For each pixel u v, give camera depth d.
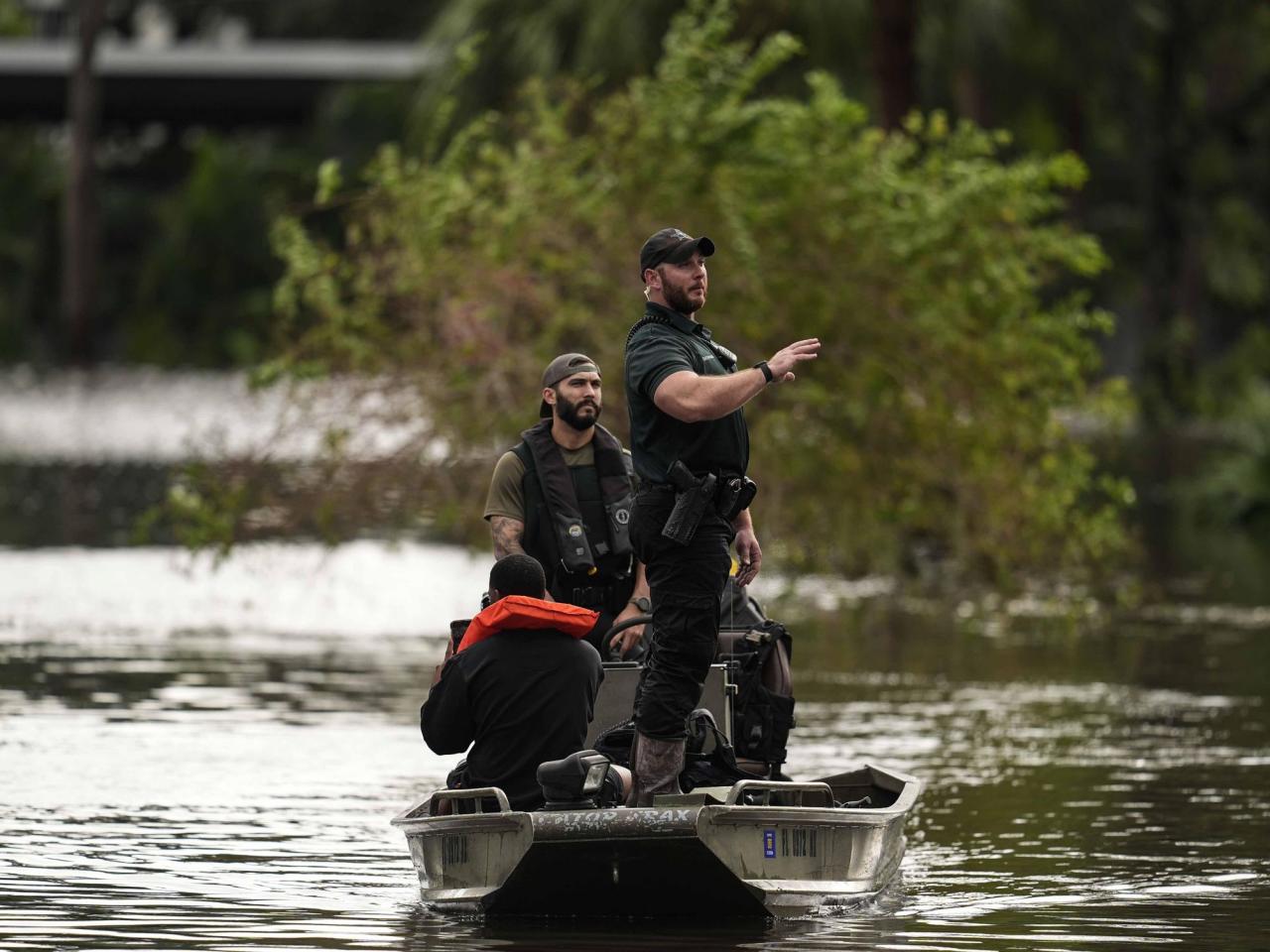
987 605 72.19
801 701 51.62
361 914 29.34
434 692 30.12
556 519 33.44
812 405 64.94
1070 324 65.94
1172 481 128.88
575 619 29.97
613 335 62.91
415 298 64.75
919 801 38.97
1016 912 29.83
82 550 83.06
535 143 67.25
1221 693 53.12
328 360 64.69
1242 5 186.75
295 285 66.75
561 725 29.80
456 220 63.84
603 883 28.19
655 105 65.12
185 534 65.75
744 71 65.56
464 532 71.62
